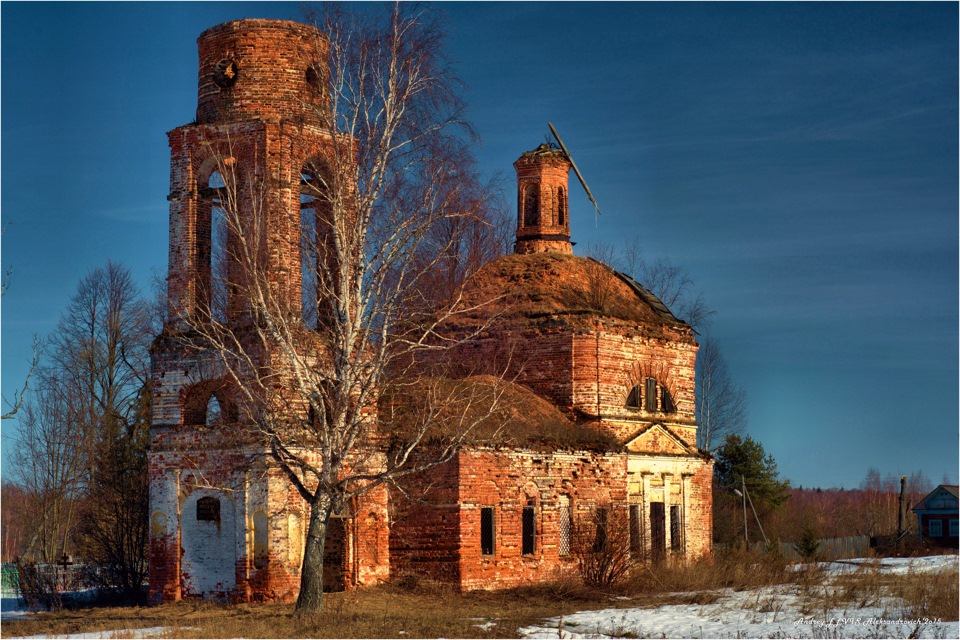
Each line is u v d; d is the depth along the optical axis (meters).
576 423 43.53
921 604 33.06
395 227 32.56
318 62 35.97
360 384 32.62
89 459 53.38
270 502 33.84
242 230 33.47
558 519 39.66
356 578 35.66
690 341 48.34
